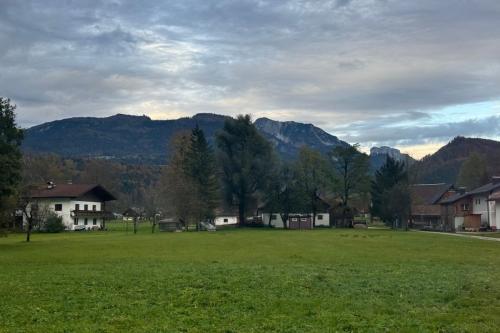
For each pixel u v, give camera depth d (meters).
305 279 22.84
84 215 112.94
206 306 17.22
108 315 15.89
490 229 88.38
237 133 115.12
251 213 122.81
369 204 132.62
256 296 18.78
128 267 28.95
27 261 35.44
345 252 41.47
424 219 129.38
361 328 14.21
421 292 19.66
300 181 117.88
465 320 15.12
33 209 70.38
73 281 22.77
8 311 16.52
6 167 54.44
